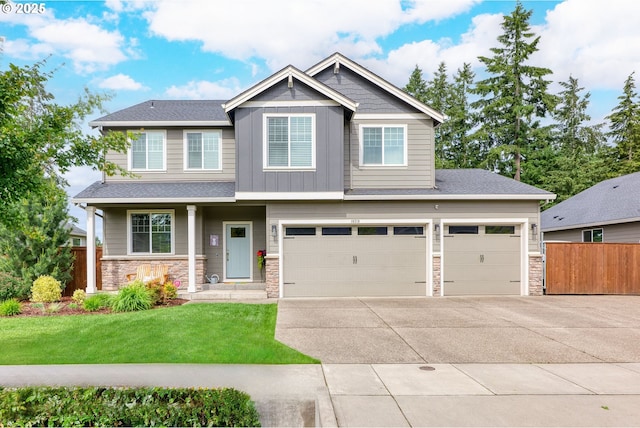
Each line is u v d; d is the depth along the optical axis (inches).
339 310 421.4
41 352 272.4
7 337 308.3
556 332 331.6
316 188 510.9
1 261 508.7
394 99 561.3
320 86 506.3
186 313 378.3
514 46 1259.8
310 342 299.6
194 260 529.0
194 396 197.8
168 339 295.6
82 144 243.9
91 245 529.7
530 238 528.1
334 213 523.2
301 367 243.9
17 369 238.4
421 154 556.7
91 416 184.5
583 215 756.6
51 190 247.3
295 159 513.0
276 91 513.7
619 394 204.2
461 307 439.8
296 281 521.7
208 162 593.6
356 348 285.1
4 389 206.7
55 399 196.1
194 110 635.5
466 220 526.9
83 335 310.5
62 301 487.8
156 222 567.8
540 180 1225.4
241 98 506.3
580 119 1588.3
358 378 225.5
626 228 656.4
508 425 169.3
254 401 194.4
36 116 227.3
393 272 526.6
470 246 530.3
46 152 226.8
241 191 509.7
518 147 1213.1
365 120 557.6
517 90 1240.2
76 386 209.3
